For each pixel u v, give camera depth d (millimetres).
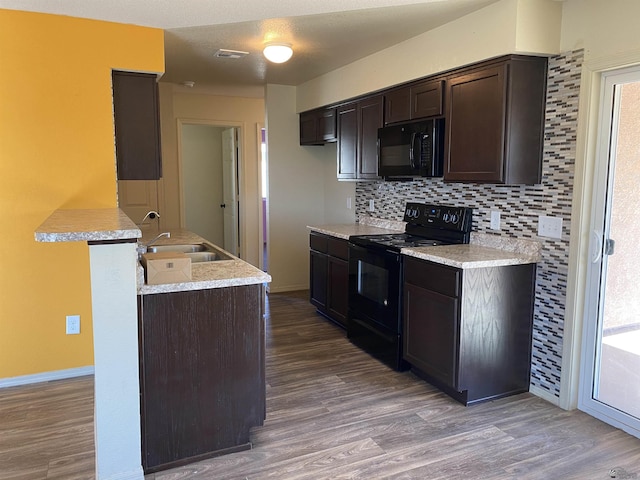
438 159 3336
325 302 4562
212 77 4973
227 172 7520
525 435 2553
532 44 2693
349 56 4031
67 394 2990
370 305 3691
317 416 2758
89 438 2494
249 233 6648
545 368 2969
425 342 3076
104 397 2045
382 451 2402
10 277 3031
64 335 3201
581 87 2643
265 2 2727
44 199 3039
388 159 3822
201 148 8008
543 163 2895
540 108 2855
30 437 2500
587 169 2652
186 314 2232
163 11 2877
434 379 3154
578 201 2686
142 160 3270
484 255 2959
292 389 3109
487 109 2889
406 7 2820
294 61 4230
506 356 2969
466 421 2703
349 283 3996
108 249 1977
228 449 2385
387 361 3496
